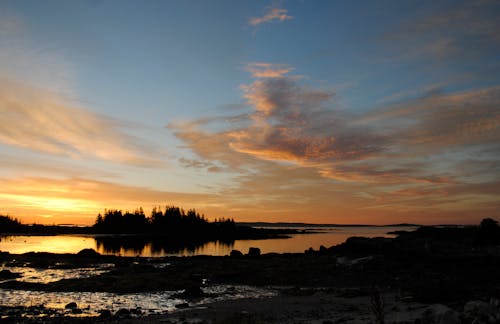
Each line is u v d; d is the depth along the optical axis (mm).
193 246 112750
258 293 31719
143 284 34250
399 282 33562
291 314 22688
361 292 30203
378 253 46688
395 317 18703
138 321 21000
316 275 38656
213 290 33188
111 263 55281
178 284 34938
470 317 15383
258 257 60281
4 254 62719
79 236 176250
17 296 29344
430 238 49500
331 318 20641
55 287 33062
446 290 24844
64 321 20875
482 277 33219
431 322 15602
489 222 49656
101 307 25562
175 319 21500
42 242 118625
